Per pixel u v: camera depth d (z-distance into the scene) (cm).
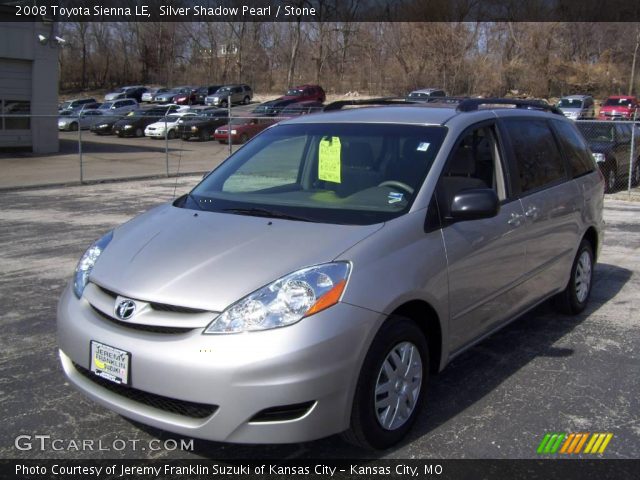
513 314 442
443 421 363
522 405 383
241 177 436
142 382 293
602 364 446
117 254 346
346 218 349
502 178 432
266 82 6019
